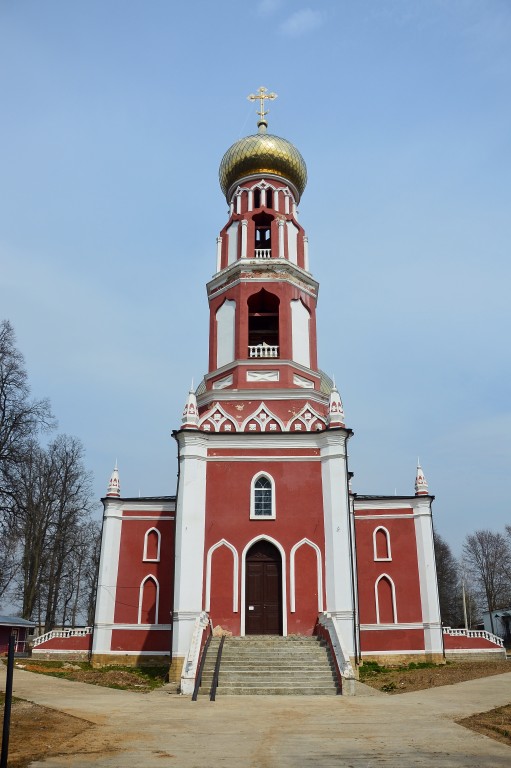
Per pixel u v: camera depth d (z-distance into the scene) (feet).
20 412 119.24
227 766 33.37
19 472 120.88
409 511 114.83
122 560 112.27
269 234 125.70
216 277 115.85
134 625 108.06
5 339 121.39
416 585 110.32
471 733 43.93
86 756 35.70
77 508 161.68
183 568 88.79
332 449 95.71
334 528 91.50
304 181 126.31
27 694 64.18
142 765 33.47
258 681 72.13
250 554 93.50
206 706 59.52
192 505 92.73
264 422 101.09
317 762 34.55
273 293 111.65
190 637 85.76
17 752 36.27
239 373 106.52
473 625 263.49
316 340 114.93
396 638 107.45
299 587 90.38
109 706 58.23
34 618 182.19
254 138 123.54
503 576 236.02
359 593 110.73
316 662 76.43
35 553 149.28
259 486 96.48
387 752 37.35
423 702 60.85
